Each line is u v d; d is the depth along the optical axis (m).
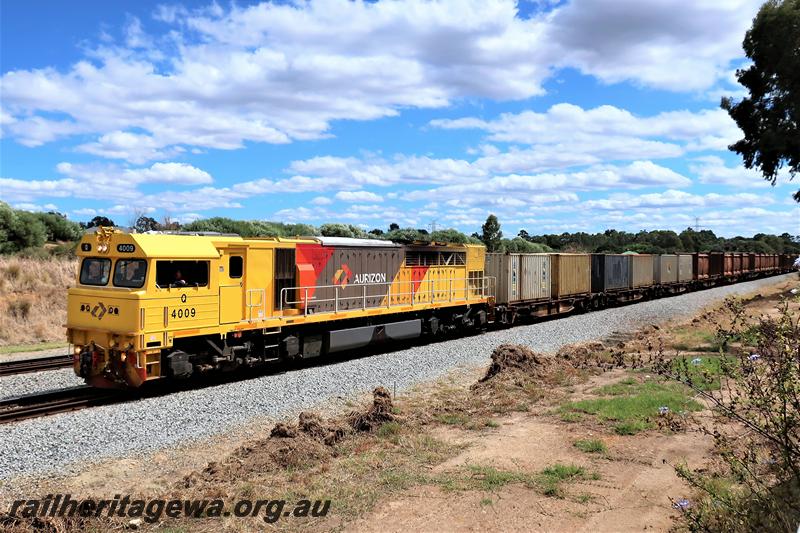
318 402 12.70
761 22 36.66
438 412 11.31
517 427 10.04
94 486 8.09
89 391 13.69
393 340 20.34
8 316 22.83
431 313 22.50
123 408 11.79
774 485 5.86
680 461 7.91
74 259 32.38
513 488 7.19
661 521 6.11
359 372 15.64
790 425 5.25
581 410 10.79
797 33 35.12
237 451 9.05
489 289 25.91
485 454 8.59
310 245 17.62
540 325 26.36
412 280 21.69
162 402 12.30
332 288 18.39
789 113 36.97
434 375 15.68
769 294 40.44
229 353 14.88
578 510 6.49
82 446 9.59
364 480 7.66
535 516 6.37
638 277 38.03
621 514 6.35
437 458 8.51
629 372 14.04
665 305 35.31
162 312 13.12
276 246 16.41
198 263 14.09
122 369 12.85
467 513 6.49
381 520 6.39
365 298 19.58
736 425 9.17
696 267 47.16
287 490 7.39
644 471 7.64
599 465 7.96
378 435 9.80
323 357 19.30
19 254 32.34
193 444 9.96
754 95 39.19
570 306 30.95
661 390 11.82
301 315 17.03
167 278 13.37
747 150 40.69
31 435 9.90
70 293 13.84
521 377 13.54
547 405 11.52
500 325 26.84
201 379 15.10
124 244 13.26
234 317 14.98
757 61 38.16
